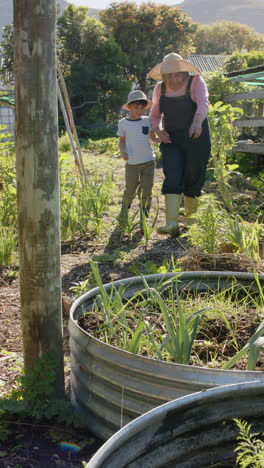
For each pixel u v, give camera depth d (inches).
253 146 337.1
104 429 85.2
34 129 87.4
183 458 66.2
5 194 244.5
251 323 105.6
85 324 103.4
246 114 411.5
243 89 424.8
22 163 89.3
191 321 91.3
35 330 94.5
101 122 1487.5
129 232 224.4
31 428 89.4
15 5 84.5
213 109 287.6
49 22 84.9
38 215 90.4
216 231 162.9
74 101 1461.6
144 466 62.6
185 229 229.1
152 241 214.8
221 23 3799.2
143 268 179.0
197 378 74.4
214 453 68.0
